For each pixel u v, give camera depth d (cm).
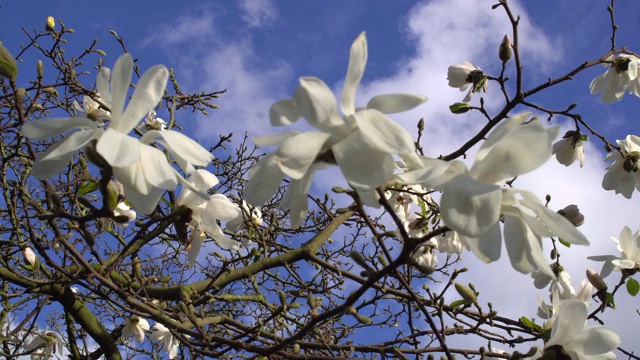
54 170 58
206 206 77
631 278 99
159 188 58
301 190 51
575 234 47
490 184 48
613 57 117
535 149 49
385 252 65
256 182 51
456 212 46
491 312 91
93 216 65
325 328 120
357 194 59
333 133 47
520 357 73
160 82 61
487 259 52
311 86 47
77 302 112
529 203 50
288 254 111
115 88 60
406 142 45
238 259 102
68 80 122
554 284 110
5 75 69
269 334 111
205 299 106
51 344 137
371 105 49
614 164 117
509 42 106
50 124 59
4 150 129
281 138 51
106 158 53
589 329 69
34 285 108
